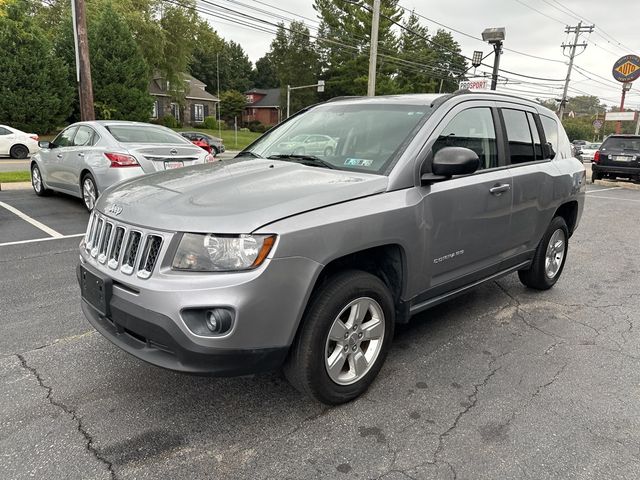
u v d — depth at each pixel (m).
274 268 2.37
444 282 3.47
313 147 3.59
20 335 3.68
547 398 3.04
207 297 2.29
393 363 3.44
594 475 2.37
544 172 4.37
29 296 4.46
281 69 64.44
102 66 30.30
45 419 2.68
